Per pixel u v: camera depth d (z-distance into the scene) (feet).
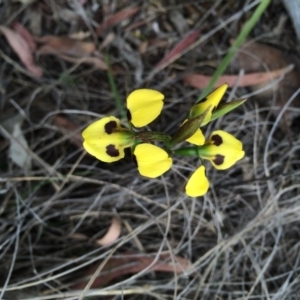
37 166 0.77
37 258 0.74
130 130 0.48
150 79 0.80
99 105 0.80
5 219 0.74
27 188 0.76
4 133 0.76
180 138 0.44
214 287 0.76
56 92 0.79
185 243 0.75
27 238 0.75
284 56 0.79
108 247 0.75
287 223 0.77
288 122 0.78
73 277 0.74
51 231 0.76
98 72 0.81
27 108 0.78
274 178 0.74
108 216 0.77
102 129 0.48
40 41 0.80
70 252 0.76
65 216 0.77
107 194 0.76
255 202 0.78
